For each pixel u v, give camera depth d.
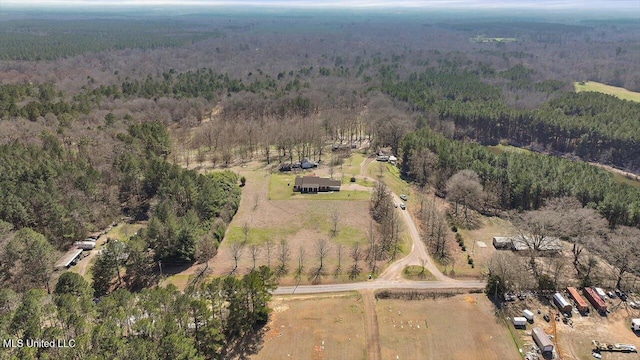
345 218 123.12
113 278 93.06
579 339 77.31
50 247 89.44
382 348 75.50
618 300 87.75
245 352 74.06
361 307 85.94
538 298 88.62
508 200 133.25
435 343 76.88
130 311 65.25
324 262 100.81
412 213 128.38
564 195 122.50
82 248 103.06
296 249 106.50
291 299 88.12
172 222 98.25
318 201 133.62
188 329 69.25
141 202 128.12
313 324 81.00
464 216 127.44
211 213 114.75
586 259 102.06
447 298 89.50
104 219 115.44
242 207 129.25
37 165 115.25
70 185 115.19
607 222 106.50
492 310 85.62
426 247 108.94
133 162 129.50
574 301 86.75
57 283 77.25
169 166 130.75
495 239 110.88
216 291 73.06
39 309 62.47
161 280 93.25
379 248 107.19
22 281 82.38
